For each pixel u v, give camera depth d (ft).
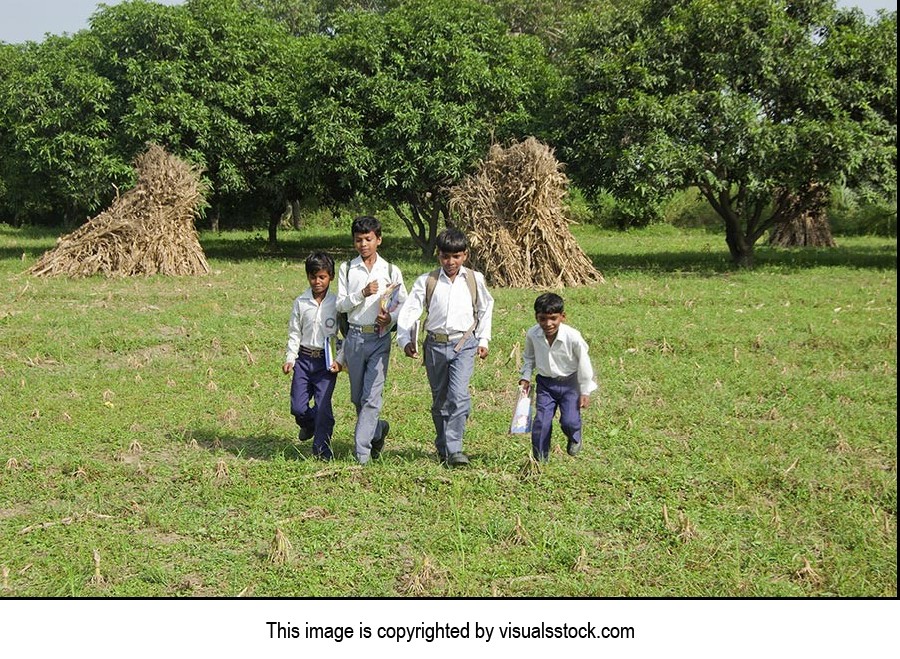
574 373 19.31
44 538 16.03
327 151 63.57
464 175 61.36
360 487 18.39
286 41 74.84
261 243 92.73
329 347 19.53
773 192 63.57
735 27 57.00
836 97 57.77
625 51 60.03
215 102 66.80
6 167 76.69
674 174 56.49
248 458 20.48
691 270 61.67
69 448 21.20
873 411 24.34
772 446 21.13
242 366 30.01
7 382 27.66
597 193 65.31
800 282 52.80
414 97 63.00
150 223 57.41
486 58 66.59
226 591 14.07
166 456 20.80
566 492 18.07
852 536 15.90
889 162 56.34
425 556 14.67
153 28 64.90
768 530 16.25
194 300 44.86
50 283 52.37
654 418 23.63
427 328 19.31
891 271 59.88
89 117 64.54
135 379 27.99
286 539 15.17
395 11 67.87
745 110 55.31
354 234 19.24
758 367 29.78
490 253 53.16
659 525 16.42
